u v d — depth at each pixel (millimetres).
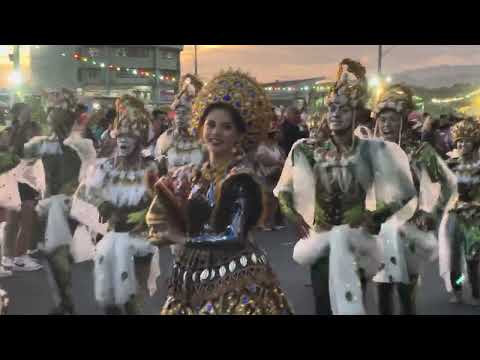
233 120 3211
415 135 6039
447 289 6488
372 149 4566
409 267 5355
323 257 4531
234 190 3180
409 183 4598
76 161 5840
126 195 4906
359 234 4504
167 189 3322
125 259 4871
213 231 3203
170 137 7684
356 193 4512
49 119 5844
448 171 5703
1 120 11305
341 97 4488
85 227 5824
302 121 12125
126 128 4914
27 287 6898
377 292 5289
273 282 3266
